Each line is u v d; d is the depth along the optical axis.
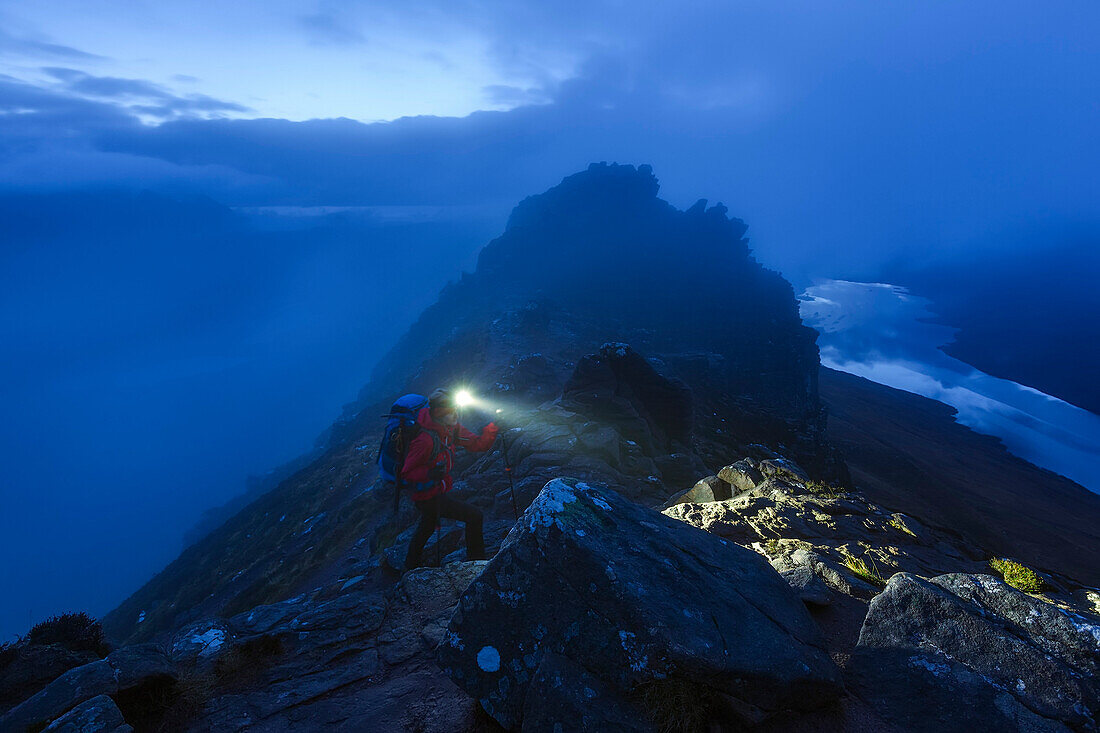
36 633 5.37
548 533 3.38
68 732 3.22
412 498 5.88
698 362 61.97
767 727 2.91
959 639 3.29
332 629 4.96
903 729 2.93
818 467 51.28
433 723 3.54
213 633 4.86
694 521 7.07
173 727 3.68
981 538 79.44
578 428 15.84
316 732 3.58
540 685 2.98
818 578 4.60
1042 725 2.79
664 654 2.89
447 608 5.17
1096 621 3.23
